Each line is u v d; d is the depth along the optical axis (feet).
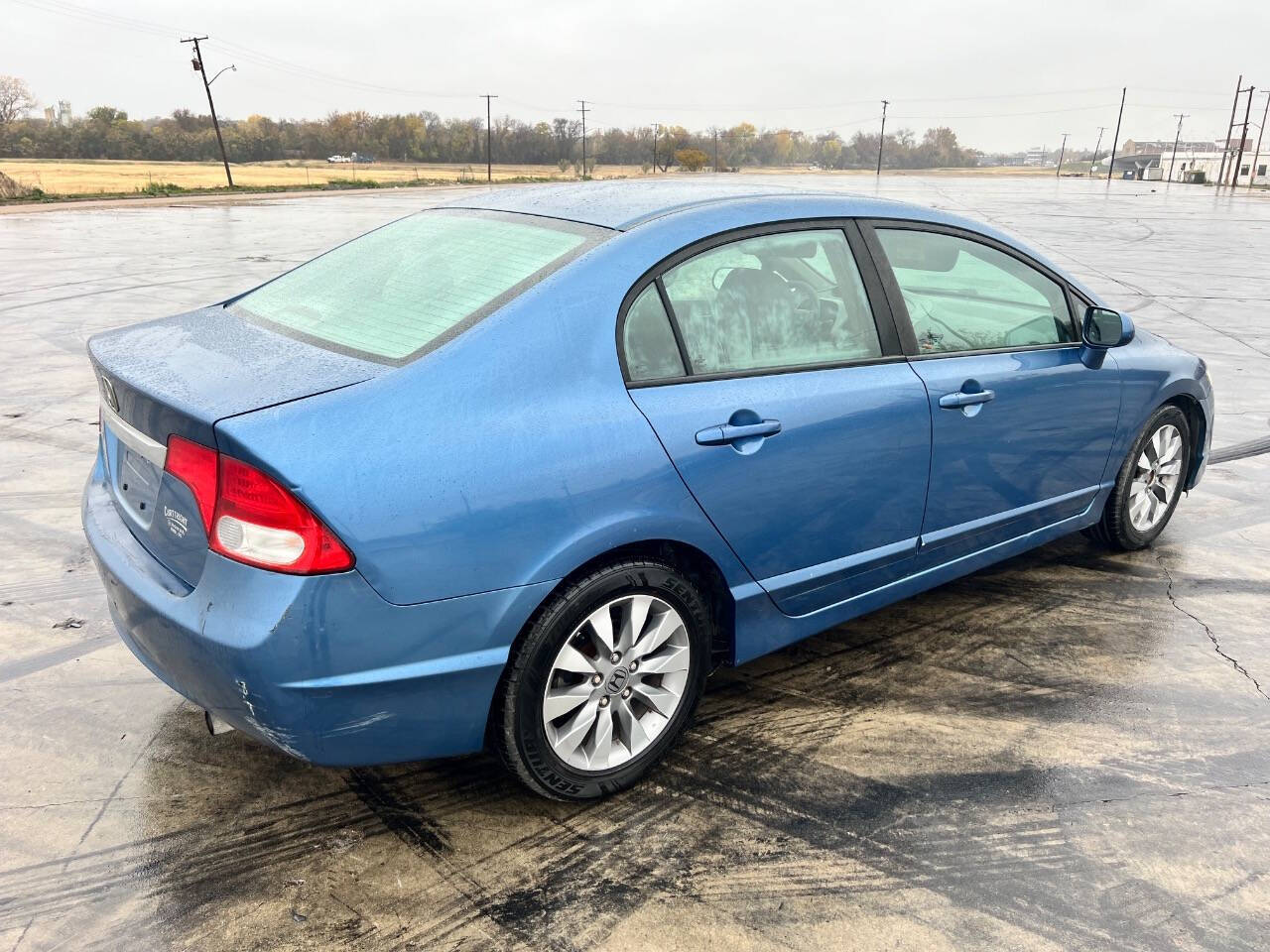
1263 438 20.84
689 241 8.80
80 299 39.78
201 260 56.39
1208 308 40.14
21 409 22.58
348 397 7.07
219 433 6.68
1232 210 132.36
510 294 8.08
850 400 9.50
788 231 9.55
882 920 7.25
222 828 8.20
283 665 6.77
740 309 9.03
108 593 8.21
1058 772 9.21
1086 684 10.87
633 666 8.51
